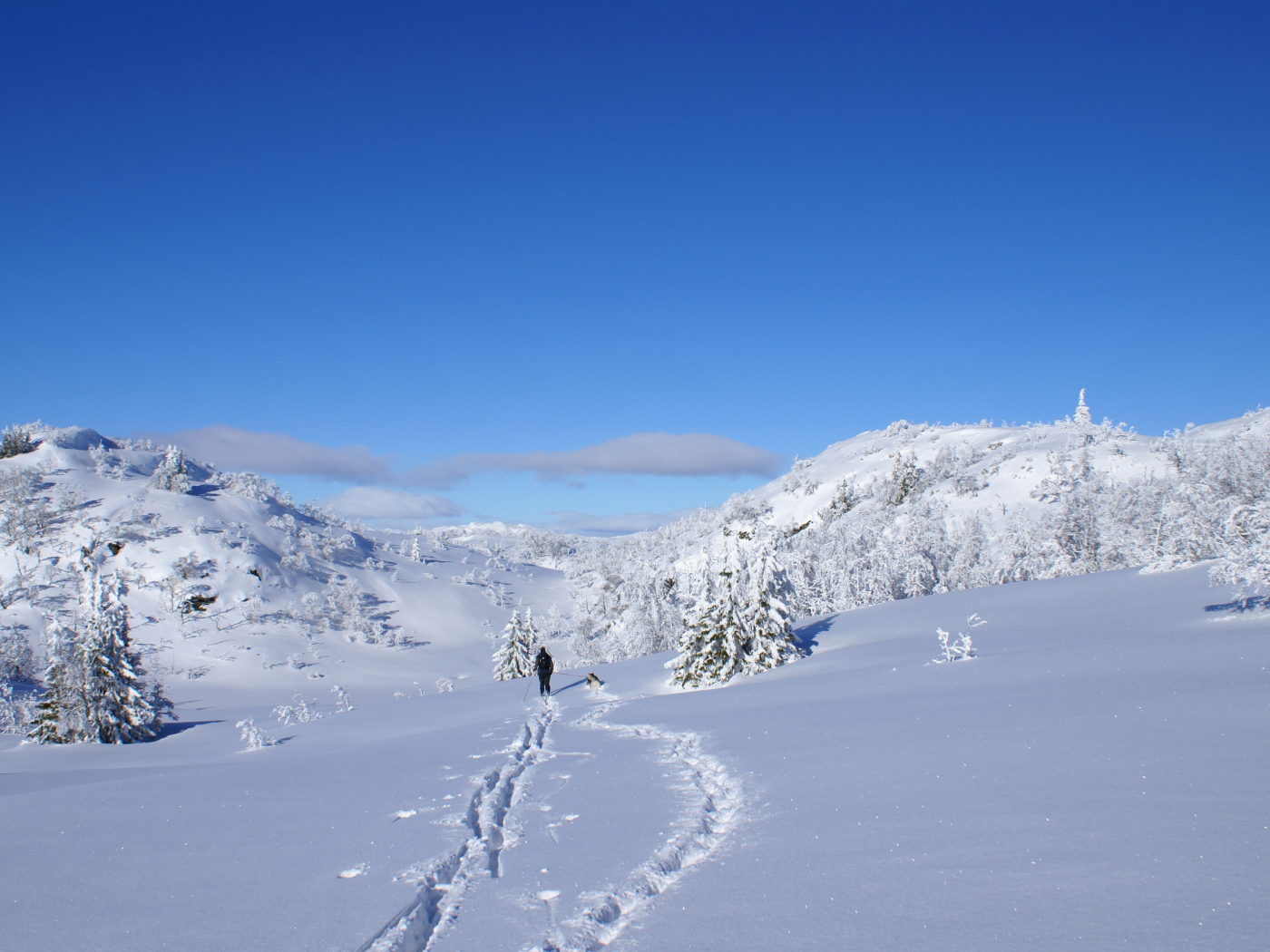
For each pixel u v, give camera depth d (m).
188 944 3.96
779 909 3.90
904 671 15.34
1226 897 3.31
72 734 27.81
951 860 4.27
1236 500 26.92
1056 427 177.00
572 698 21.64
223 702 108.62
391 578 195.00
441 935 4.04
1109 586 27.53
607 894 4.43
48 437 191.62
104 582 29.48
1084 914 3.34
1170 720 7.28
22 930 4.27
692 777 7.91
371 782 8.95
